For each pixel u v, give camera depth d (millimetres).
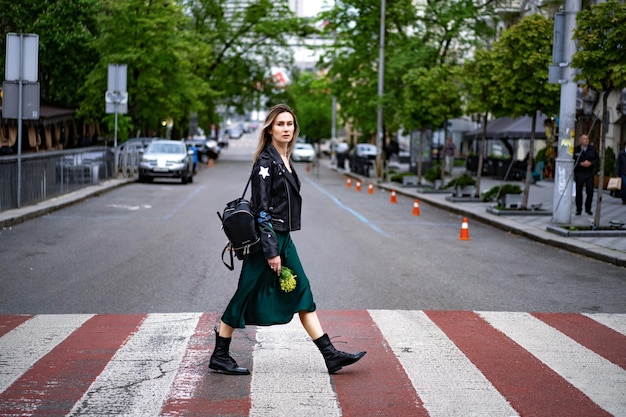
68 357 6480
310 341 7082
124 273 10883
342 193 30625
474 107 22266
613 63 14062
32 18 36562
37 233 15359
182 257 12461
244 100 64750
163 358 6469
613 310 8742
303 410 5203
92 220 17969
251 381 5844
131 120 39219
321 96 68188
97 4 36906
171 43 38094
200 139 69250
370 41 41250
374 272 11234
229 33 60875
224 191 29094
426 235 16281
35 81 17828
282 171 5738
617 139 30797
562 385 5816
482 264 12242
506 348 6898
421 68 31312
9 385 5719
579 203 19781
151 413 5141
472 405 5336
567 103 16781
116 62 36469
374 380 5895
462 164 55594
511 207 20547
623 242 14242
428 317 8164
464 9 36562
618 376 6070
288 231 5773
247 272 5809
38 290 9594
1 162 17594
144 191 28156
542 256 13305
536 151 40969
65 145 40125
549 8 31250
